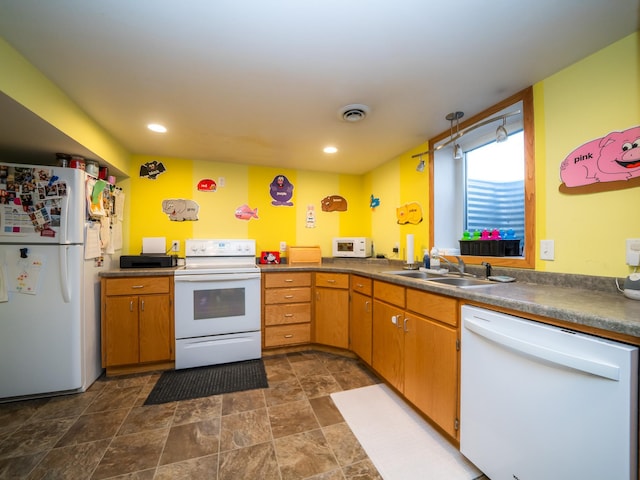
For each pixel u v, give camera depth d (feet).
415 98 5.66
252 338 8.14
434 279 6.37
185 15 3.54
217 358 7.78
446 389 4.54
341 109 6.08
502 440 3.55
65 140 5.75
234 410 5.58
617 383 2.55
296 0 3.32
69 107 5.54
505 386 3.52
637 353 2.51
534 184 5.16
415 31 3.84
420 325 5.19
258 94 5.48
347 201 11.48
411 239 7.97
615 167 4.09
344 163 10.09
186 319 7.50
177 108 6.01
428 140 7.86
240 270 8.06
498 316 3.67
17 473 3.98
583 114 4.46
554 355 2.91
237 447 4.54
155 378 6.98
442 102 5.83
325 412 5.53
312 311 8.87
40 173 5.86
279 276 8.55
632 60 3.92
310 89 5.32
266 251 10.24
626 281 3.72
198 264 9.18
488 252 6.24
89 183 6.48
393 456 4.36
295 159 9.61
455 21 3.66
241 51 4.25
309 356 8.47
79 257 6.15
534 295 3.91
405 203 8.84
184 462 4.21
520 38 4.00
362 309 7.49
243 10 3.47
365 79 5.01
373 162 9.97
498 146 6.69
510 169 6.38
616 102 4.08
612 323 2.64
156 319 7.32
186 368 7.52
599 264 4.27
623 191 4.01
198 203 9.62
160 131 7.21
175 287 7.41
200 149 8.61
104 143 7.06
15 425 5.07
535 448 3.17
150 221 9.14
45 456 4.31
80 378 6.13
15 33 3.82
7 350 5.73
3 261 5.72
